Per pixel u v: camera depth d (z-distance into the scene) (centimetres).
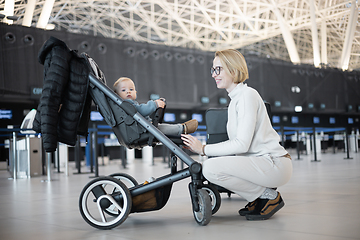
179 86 1576
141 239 187
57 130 232
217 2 2764
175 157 227
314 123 2225
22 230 223
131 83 266
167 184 225
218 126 322
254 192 228
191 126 247
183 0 2986
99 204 221
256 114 231
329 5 2636
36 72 1262
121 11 3353
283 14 2831
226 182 222
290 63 1881
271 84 1808
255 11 2789
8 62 1216
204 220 213
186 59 1600
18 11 2530
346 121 2381
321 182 451
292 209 263
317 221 216
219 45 3575
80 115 233
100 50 1412
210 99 1642
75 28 3600
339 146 1706
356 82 2123
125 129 231
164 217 254
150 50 1520
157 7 3341
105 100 233
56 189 483
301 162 938
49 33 1298
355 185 408
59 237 200
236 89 241
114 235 200
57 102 226
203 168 225
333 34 3603
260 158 225
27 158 732
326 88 2003
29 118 713
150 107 235
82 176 712
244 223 219
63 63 227
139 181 551
